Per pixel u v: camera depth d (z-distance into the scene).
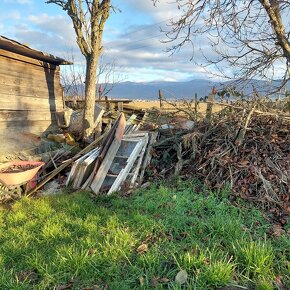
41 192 6.57
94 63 9.15
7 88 7.59
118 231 4.10
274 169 5.71
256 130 6.64
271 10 6.65
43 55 8.24
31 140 8.26
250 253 3.38
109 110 11.91
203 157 6.46
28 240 4.20
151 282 3.18
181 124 8.13
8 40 6.77
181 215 4.70
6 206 5.82
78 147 8.85
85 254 3.59
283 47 6.81
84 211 5.13
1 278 3.29
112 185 6.21
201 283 3.09
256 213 4.80
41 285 3.20
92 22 8.94
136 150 6.95
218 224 4.20
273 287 3.04
